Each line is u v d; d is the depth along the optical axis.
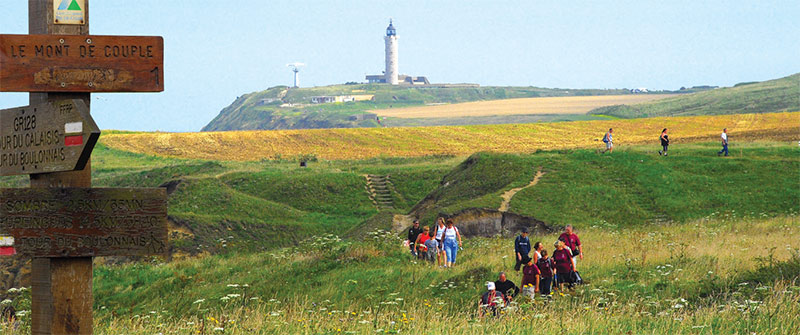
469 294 22.28
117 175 85.50
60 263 6.30
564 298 19.28
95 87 6.39
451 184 62.22
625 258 24.78
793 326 12.41
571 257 21.53
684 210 50.28
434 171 77.81
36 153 6.24
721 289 18.70
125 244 6.38
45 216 6.20
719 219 47.25
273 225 62.31
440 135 117.31
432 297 22.45
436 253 28.72
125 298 30.17
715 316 14.12
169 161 94.62
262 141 110.56
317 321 14.88
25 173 6.34
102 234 6.32
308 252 33.91
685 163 59.53
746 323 13.14
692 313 15.44
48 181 6.29
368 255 30.09
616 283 21.48
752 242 29.58
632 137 110.56
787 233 34.22
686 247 27.22
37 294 6.41
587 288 20.83
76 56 6.35
